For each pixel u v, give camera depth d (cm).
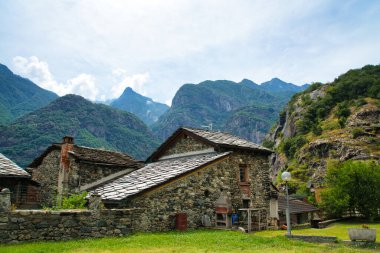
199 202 1595
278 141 11356
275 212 2039
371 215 3073
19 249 823
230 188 1797
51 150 2345
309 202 4106
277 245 1066
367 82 9412
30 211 952
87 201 1652
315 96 10950
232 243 1054
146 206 1372
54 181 2234
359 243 1166
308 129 9606
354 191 3166
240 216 1820
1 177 1577
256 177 2005
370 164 3394
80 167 2109
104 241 1006
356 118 7906
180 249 922
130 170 2358
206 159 1730
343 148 6794
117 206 1414
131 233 1174
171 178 1474
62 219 1005
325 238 1245
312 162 7375
